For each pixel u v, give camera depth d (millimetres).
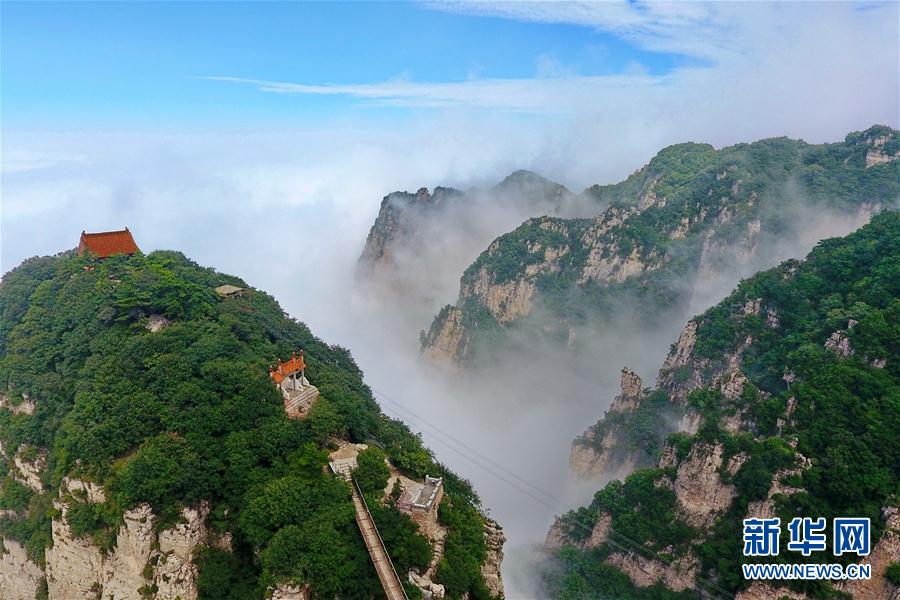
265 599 55125
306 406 76312
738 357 122062
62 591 67000
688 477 96250
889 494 79688
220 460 63906
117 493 60625
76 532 63312
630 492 105125
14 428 77438
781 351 112375
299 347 103562
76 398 70438
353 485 63969
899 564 75625
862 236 121000
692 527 93750
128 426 64500
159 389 68688
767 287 125062
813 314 113500
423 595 55625
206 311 92125
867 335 96562
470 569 60719
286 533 55562
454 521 65625
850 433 86375
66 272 100062
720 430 96062
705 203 198375
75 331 82750
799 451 88375
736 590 84812
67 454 66188
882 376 91375
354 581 55375
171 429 64875
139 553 59312
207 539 62312
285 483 60219
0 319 96812
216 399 68438
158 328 85062
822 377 95500
